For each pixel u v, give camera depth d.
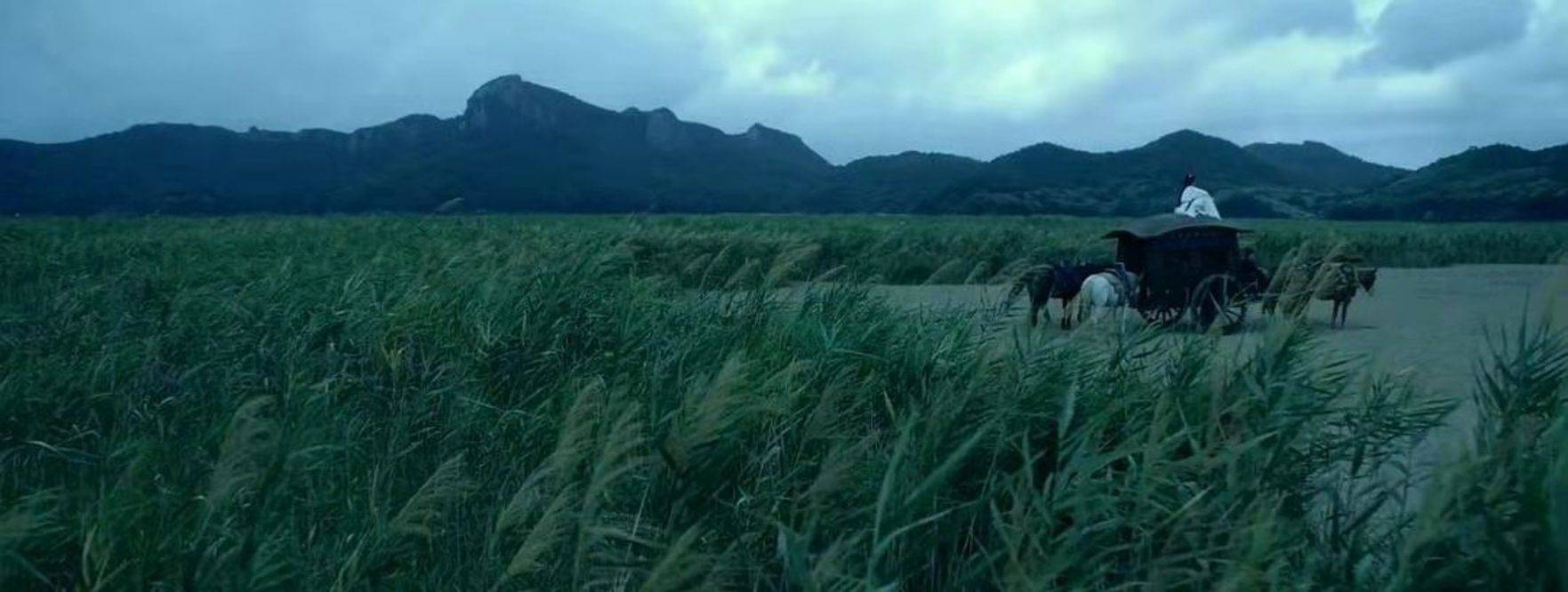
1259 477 4.29
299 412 6.05
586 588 4.10
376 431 6.31
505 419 6.23
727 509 4.77
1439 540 3.59
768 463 5.05
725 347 6.87
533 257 9.43
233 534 4.32
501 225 27.53
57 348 7.99
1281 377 5.21
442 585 4.63
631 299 8.30
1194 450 4.41
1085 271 14.69
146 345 7.52
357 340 7.50
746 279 8.57
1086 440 4.41
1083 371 5.60
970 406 5.07
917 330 6.86
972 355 6.45
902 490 4.12
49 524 4.44
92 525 4.29
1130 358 5.94
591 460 4.93
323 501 5.12
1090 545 3.93
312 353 7.40
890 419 6.04
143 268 12.95
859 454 4.46
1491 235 43.94
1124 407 5.19
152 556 4.14
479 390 6.89
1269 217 175.12
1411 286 26.48
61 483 5.38
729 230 29.33
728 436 4.76
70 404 6.41
